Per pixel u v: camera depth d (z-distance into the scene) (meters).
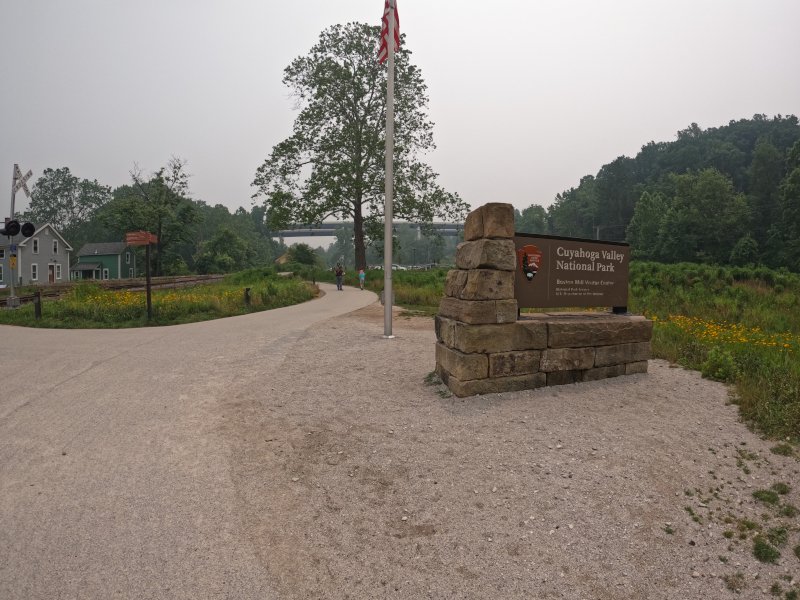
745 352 7.49
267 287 21.47
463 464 4.04
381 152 34.97
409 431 4.72
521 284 6.01
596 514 3.39
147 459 4.15
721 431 4.66
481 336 5.51
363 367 7.25
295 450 4.34
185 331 11.69
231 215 115.12
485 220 5.53
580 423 4.81
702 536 3.22
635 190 106.75
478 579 2.78
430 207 36.22
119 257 68.69
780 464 4.06
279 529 3.19
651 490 3.67
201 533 3.12
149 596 2.55
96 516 3.27
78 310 14.76
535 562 2.93
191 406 5.54
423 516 3.35
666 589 2.78
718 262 71.94
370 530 3.20
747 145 122.94
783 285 23.95
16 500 3.47
